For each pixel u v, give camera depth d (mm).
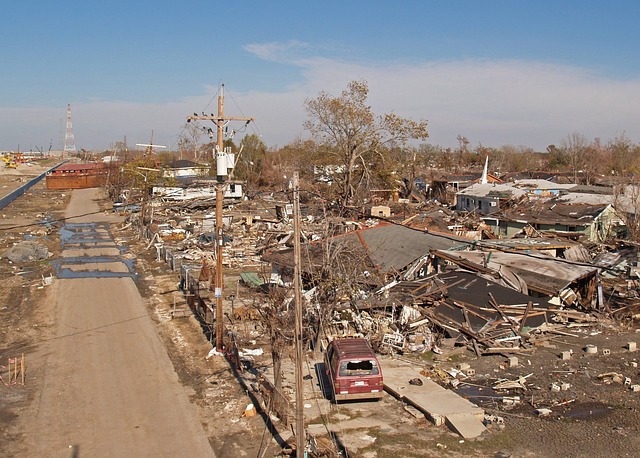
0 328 27344
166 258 44969
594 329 25891
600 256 37188
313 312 23750
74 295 33906
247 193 68250
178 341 25141
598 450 15086
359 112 65875
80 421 17312
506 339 23625
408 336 24047
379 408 17922
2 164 173500
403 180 86250
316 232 42156
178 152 182750
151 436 16344
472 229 47312
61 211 81562
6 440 16062
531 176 100250
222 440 16109
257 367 21828
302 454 13383
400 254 32062
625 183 58438
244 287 34719
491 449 15227
